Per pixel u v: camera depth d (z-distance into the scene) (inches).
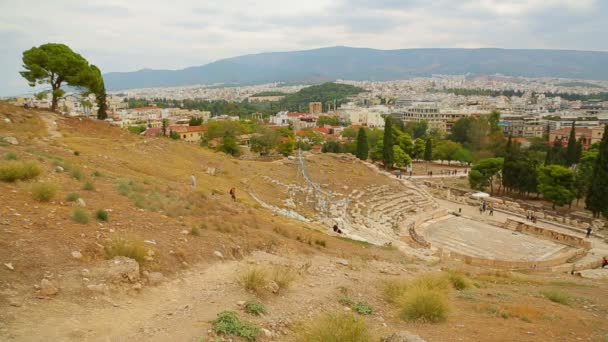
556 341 486.3
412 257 1270.9
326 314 472.1
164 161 1814.7
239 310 468.1
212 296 502.6
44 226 530.9
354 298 628.4
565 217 2605.8
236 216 1015.6
